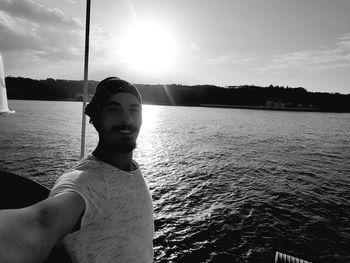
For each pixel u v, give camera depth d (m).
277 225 19.64
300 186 30.41
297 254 15.74
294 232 18.53
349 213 22.41
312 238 17.70
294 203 24.64
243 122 125.19
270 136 77.69
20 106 168.88
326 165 42.03
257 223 19.91
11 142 47.06
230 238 17.39
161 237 17.25
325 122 149.12
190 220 20.11
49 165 32.78
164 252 15.52
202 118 143.88
